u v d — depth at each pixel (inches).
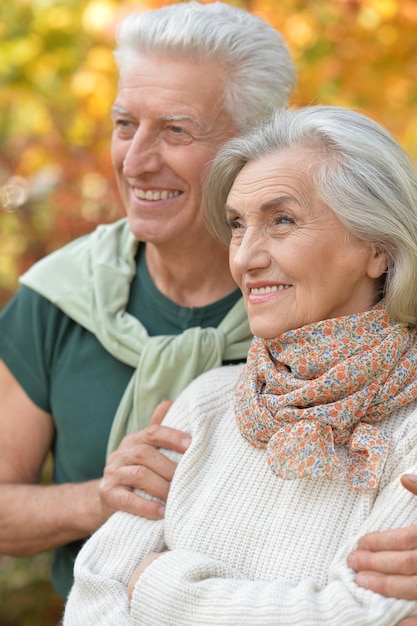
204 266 123.2
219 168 106.3
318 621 84.8
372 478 91.7
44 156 198.4
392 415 96.2
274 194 95.6
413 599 85.6
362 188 94.7
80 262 129.4
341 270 95.4
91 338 125.0
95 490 119.3
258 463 99.5
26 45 210.5
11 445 127.9
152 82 116.6
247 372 101.9
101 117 196.7
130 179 119.3
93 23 194.4
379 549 87.7
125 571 101.0
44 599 198.2
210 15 118.5
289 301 96.2
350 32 191.2
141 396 119.3
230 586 91.0
